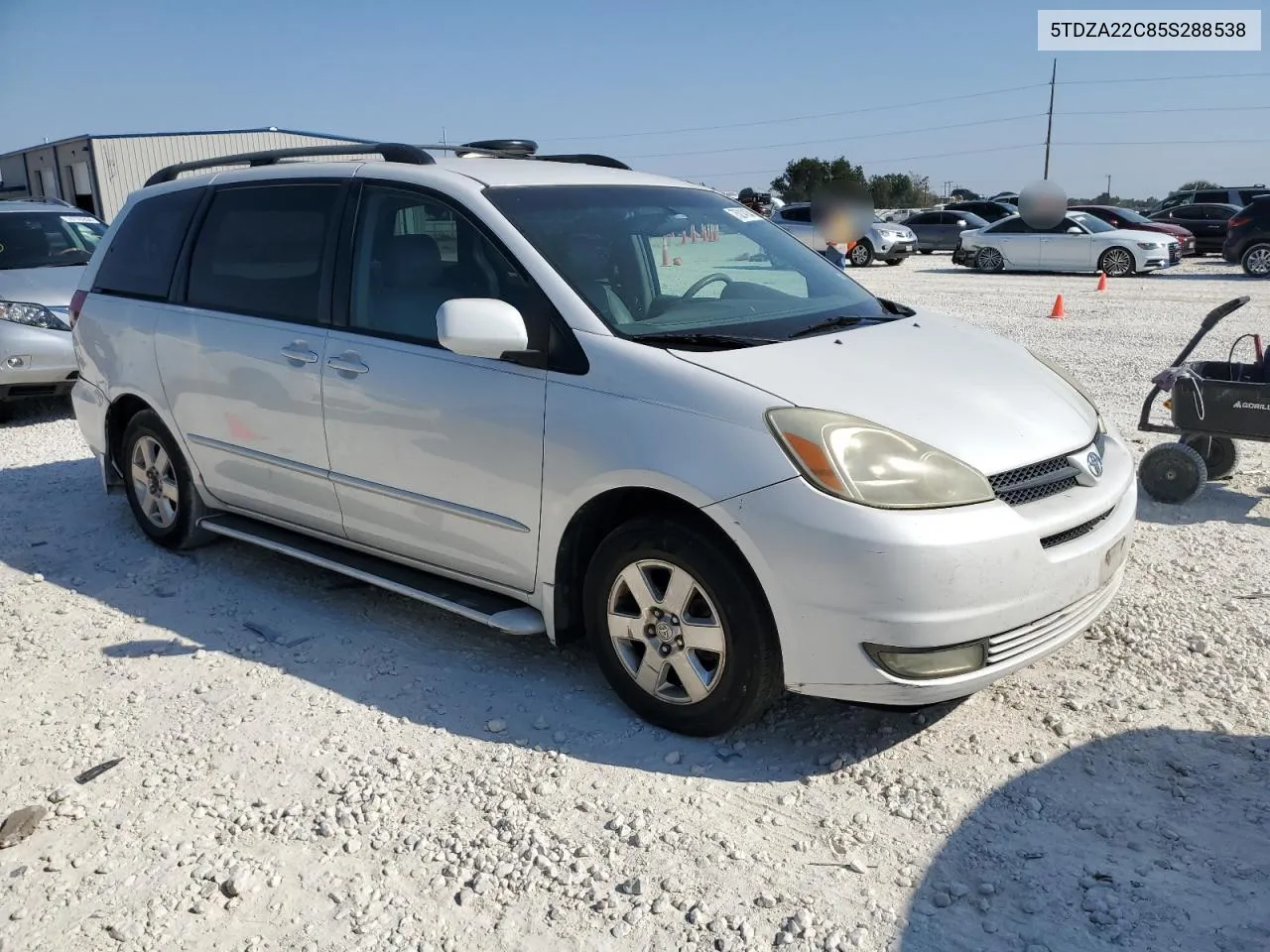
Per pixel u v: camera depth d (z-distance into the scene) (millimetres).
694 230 4414
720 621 3309
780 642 3215
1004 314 15250
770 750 3469
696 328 3758
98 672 4141
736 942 2625
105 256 5633
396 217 4211
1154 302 16641
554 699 3832
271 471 4648
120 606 4785
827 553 3061
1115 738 3459
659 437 3332
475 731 3633
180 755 3541
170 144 32750
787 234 4945
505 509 3768
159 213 5344
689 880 2857
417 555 4203
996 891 2773
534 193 4121
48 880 2943
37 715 3822
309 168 4621
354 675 4055
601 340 3547
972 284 21203
